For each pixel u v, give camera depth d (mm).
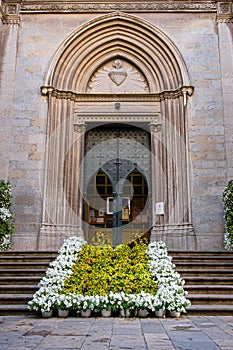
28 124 11922
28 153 11719
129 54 12969
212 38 12609
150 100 12406
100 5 12844
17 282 7348
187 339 4375
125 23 12781
